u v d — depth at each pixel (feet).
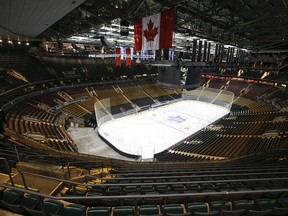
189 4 47.44
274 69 124.98
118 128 75.77
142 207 13.14
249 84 131.23
